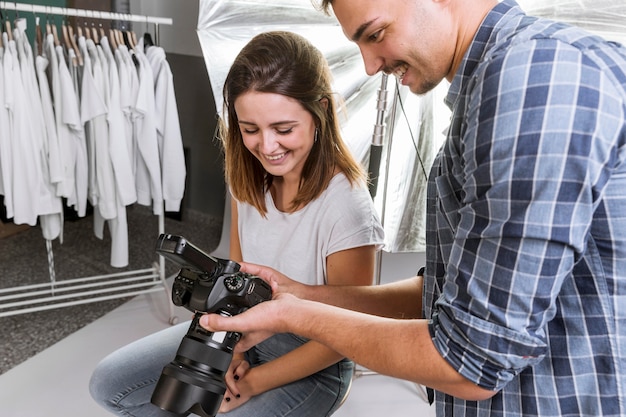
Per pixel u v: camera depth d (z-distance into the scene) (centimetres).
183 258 95
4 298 229
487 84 71
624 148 70
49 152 222
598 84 68
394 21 78
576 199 68
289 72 116
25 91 212
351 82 176
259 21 177
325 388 133
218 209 344
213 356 103
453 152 82
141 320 262
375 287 125
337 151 129
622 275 76
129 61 232
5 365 224
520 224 70
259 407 129
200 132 338
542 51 69
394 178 184
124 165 235
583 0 155
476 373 77
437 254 97
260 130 120
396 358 82
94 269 298
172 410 102
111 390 135
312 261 134
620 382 77
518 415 83
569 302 79
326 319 89
